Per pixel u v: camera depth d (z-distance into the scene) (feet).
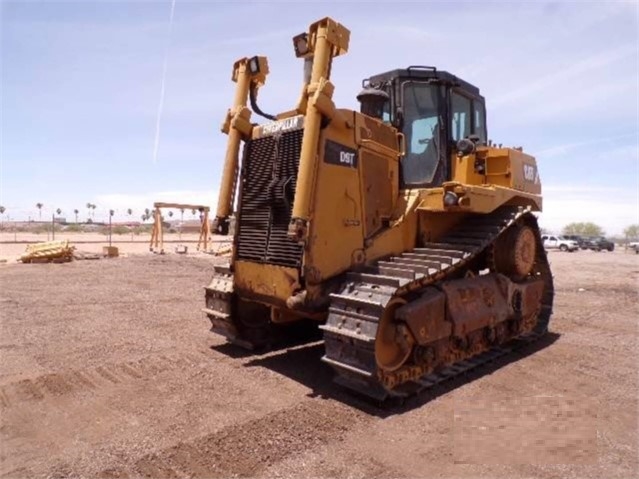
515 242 22.31
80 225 221.66
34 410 14.33
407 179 20.97
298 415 14.23
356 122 18.17
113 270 52.47
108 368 18.39
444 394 16.46
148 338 23.13
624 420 14.30
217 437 12.62
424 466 11.39
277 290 17.87
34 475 10.64
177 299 34.96
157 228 80.33
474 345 20.16
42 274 48.03
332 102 16.72
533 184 25.81
